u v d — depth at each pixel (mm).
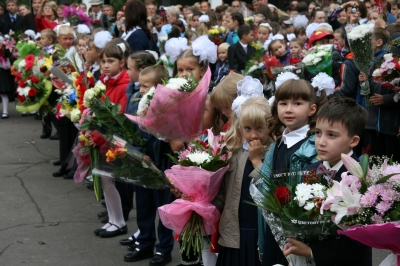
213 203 6195
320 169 4570
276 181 4914
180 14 21047
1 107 21484
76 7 20516
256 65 12359
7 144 15930
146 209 8156
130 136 7406
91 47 11570
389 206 3861
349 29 11414
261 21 17188
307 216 4254
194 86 6543
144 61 8469
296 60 12586
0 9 24969
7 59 19078
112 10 24328
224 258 6043
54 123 12531
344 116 4484
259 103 5828
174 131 6684
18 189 11797
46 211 10430
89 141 7637
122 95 8820
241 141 6031
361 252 4418
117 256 8438
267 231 5434
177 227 6203
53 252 8570
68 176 12578
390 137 10445
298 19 17984
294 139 5395
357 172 4035
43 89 12125
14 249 8664
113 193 9109
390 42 9820
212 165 5898
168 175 6113
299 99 5367
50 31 14969
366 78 10172
